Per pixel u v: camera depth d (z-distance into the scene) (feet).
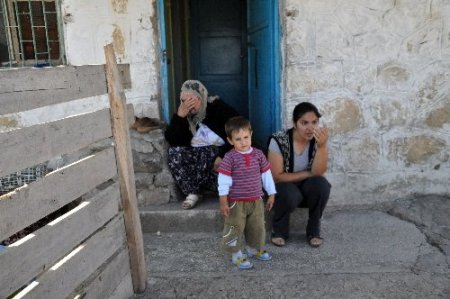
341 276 10.49
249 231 11.10
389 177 14.55
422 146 14.43
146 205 13.64
